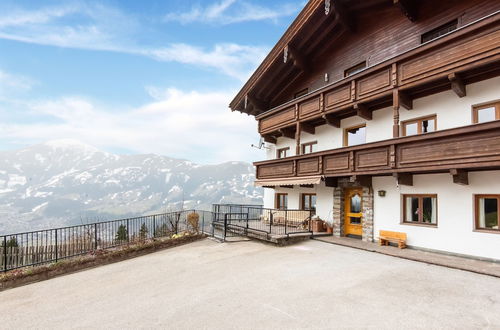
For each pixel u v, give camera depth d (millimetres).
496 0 8141
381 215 10578
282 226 14023
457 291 5875
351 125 12289
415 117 9914
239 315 5121
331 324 4680
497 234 7707
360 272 7273
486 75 8227
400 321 4711
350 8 11578
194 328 4738
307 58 14172
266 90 16469
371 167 9719
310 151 14570
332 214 12711
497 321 4641
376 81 9883
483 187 8039
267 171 15031
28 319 5609
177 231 13711
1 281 7785
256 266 8211
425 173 9297
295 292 6086
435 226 9055
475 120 8523
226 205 17094
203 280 7230
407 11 9773
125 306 5879
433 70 8344
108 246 11211
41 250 10039
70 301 6453
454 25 9125
